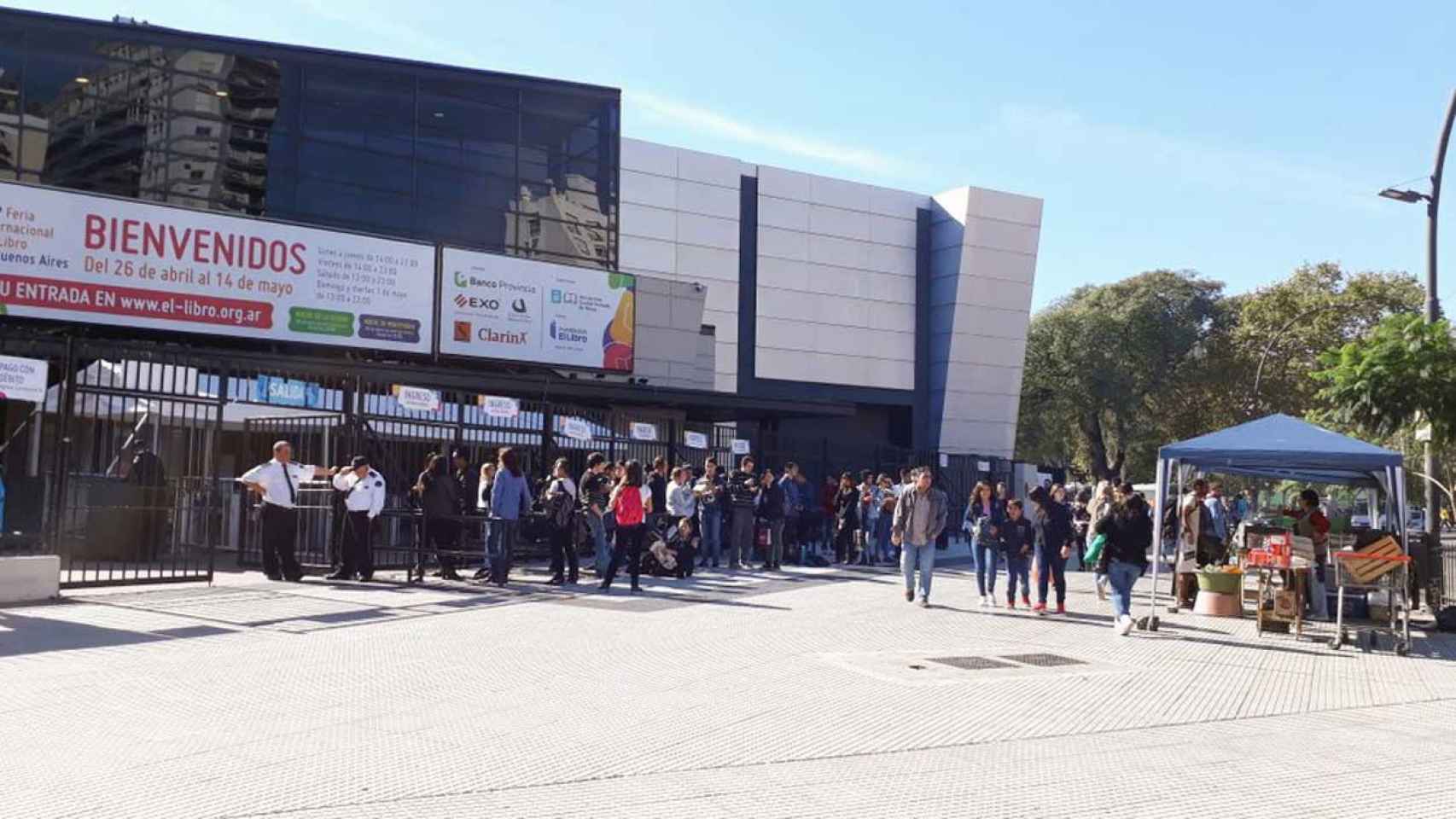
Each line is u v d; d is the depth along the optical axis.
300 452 19.80
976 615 15.52
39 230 22.52
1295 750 8.16
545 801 6.31
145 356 15.62
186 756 7.11
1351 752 8.14
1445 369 17.25
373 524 17.47
